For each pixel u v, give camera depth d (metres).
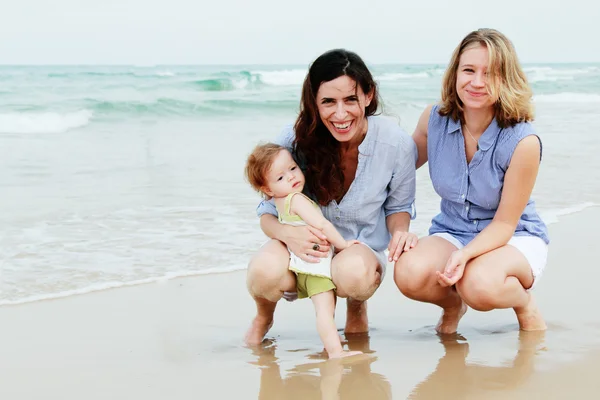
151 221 6.43
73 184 8.12
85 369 3.34
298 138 3.64
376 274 3.63
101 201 7.23
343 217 3.74
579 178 8.66
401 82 33.53
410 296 3.68
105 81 27.22
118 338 3.80
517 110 3.45
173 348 3.64
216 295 4.59
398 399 2.88
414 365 3.29
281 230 3.62
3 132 13.63
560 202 7.40
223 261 5.30
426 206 7.09
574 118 16.81
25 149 11.10
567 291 4.55
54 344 3.70
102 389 3.09
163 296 4.55
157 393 3.03
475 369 3.21
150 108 17.70
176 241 5.78
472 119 3.56
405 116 17.89
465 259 3.42
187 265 5.20
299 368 3.30
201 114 17.56
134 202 7.20
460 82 3.44
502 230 3.53
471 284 3.45
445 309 3.83
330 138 3.61
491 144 3.52
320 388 3.03
